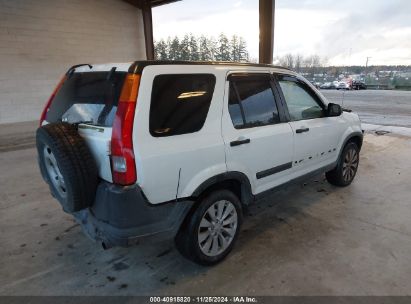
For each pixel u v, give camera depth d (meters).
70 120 2.32
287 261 2.54
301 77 3.29
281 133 2.86
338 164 3.97
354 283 2.26
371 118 10.42
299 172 3.27
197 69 2.23
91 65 2.36
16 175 4.94
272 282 2.29
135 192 1.89
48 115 2.69
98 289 2.24
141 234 2.01
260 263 2.52
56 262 2.57
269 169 2.84
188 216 2.29
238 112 2.50
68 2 9.87
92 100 2.15
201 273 2.41
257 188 2.79
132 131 1.84
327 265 2.48
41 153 2.33
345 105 14.31
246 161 2.56
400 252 2.66
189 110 2.15
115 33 11.33
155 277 2.37
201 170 2.22
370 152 6.06
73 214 2.39
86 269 2.47
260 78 2.77
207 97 2.27
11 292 2.21
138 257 2.64
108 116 1.95
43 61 9.59
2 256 2.66
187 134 2.13
